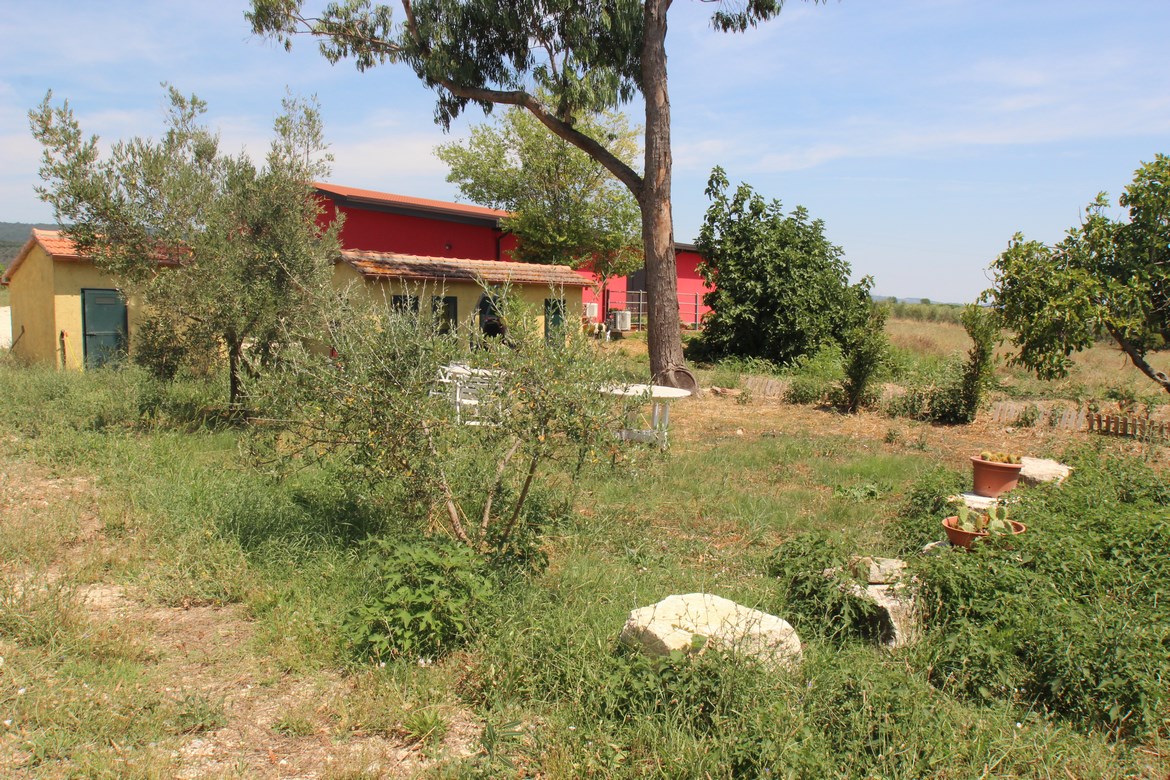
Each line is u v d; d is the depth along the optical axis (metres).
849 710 3.80
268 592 5.60
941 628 4.77
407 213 25.28
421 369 6.04
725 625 4.41
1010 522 6.22
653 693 4.03
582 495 8.48
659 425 10.57
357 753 3.79
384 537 6.23
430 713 4.03
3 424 10.97
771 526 7.76
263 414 8.55
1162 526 5.73
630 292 34.91
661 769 3.53
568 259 28.14
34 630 4.74
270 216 11.19
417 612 4.78
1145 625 4.54
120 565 6.06
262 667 4.65
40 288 16.73
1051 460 9.41
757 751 3.49
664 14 16.11
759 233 23.16
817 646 4.80
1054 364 11.26
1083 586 5.16
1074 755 3.78
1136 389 16.25
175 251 11.53
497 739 3.72
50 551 6.25
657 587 5.93
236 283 10.70
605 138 27.75
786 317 22.45
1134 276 10.52
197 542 6.44
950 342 27.00
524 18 16.30
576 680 4.25
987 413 14.55
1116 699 4.17
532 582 5.74
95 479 8.40
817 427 13.85
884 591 5.23
